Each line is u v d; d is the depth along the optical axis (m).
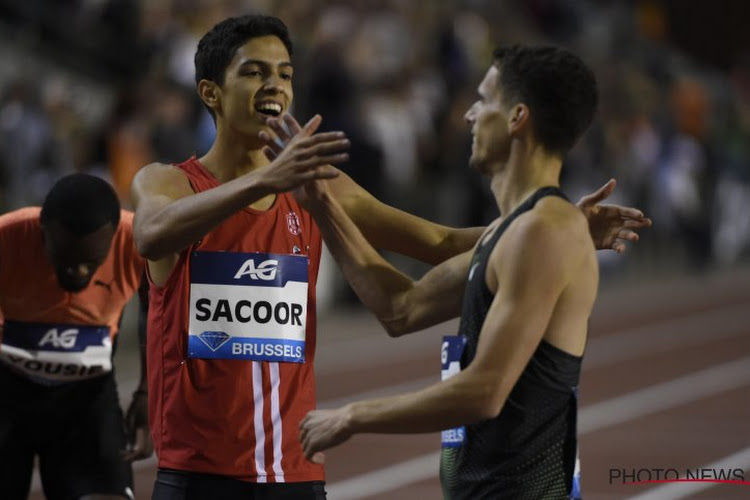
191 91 40.72
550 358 11.55
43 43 45.09
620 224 13.86
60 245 15.59
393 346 43.50
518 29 68.56
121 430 17.11
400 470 27.23
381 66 47.94
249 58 14.00
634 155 63.28
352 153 43.59
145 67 43.06
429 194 49.03
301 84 46.09
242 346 14.05
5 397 16.72
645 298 59.44
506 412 11.63
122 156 37.75
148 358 14.44
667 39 91.06
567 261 11.39
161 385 14.24
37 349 16.53
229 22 14.21
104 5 46.22
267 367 14.10
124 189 37.56
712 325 51.44
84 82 45.69
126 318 39.34
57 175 38.19
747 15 92.50
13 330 16.50
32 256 16.22
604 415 33.31
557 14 73.69
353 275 13.45
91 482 16.62
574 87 11.79
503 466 11.68
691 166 66.06
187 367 14.01
